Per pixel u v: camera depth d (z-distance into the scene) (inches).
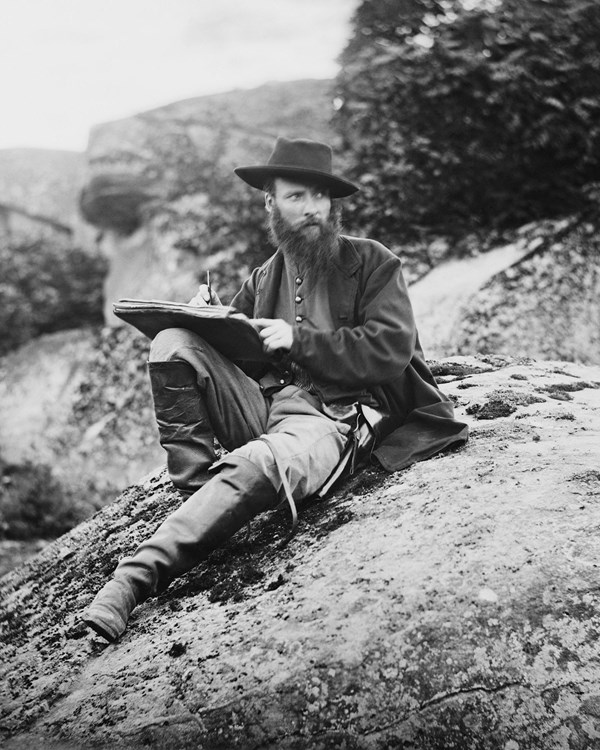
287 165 136.0
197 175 503.8
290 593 122.6
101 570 160.1
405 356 134.2
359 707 107.2
